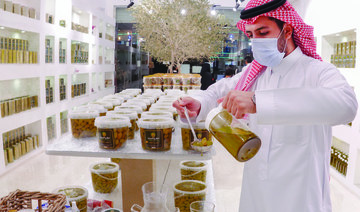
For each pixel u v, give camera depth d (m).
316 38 5.52
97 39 7.92
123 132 1.46
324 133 1.24
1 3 4.37
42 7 5.27
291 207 1.24
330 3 4.87
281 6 1.14
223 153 5.47
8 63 4.45
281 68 1.30
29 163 4.73
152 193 1.42
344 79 1.04
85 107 1.82
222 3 8.03
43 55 5.38
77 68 6.80
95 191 2.06
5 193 3.64
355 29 4.21
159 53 4.95
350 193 4.01
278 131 1.25
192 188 1.84
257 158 1.32
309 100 0.88
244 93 0.94
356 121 4.00
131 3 5.46
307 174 1.22
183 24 4.73
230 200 3.56
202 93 1.53
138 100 2.32
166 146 1.44
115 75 9.48
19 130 5.00
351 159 4.09
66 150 1.41
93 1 7.70
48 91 5.73
